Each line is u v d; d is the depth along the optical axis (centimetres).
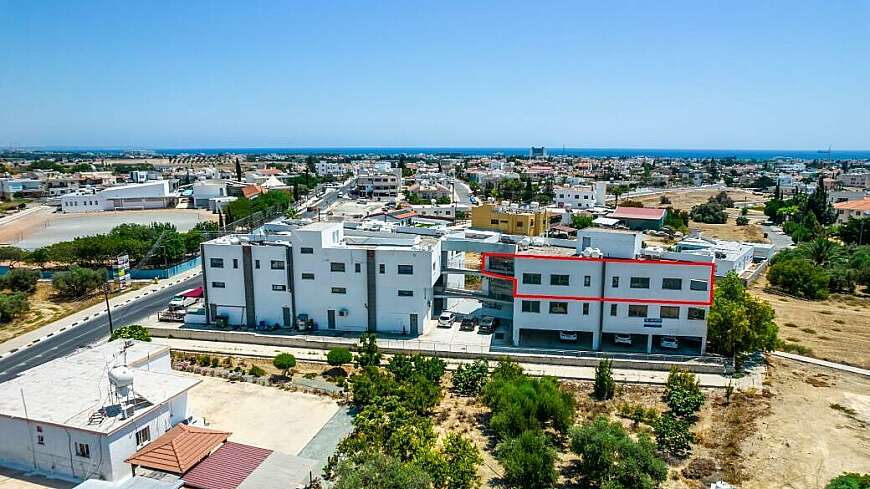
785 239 13725
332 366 5516
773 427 4291
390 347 5866
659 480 3309
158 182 18612
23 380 4009
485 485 3500
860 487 3275
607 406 4628
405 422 3750
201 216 15762
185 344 6119
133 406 3606
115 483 3119
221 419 4375
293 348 6016
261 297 6519
